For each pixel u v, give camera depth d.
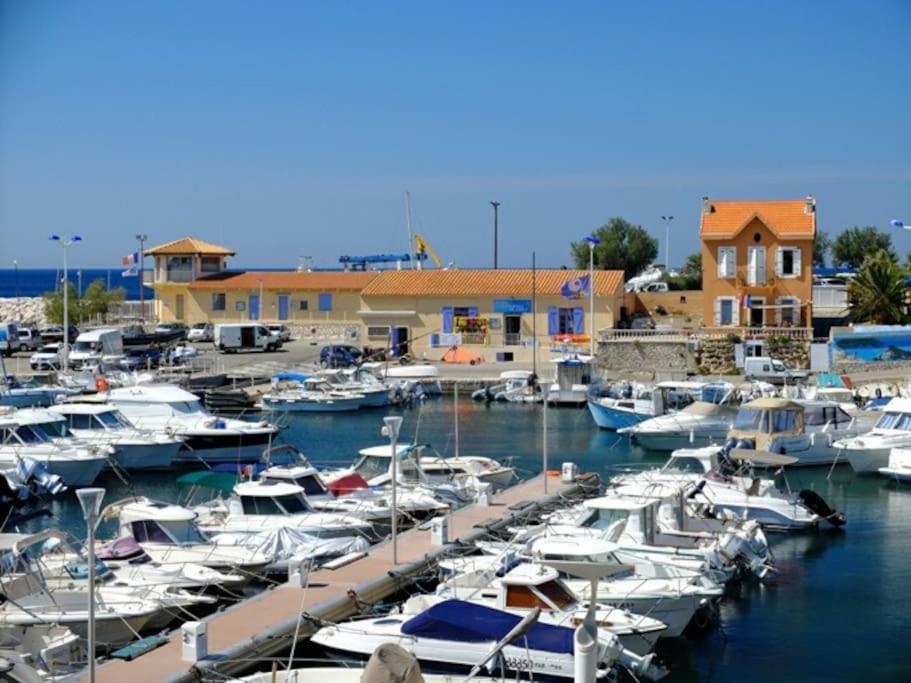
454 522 31.50
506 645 18.02
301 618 21.73
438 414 60.88
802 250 71.75
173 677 18.91
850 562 30.05
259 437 44.91
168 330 85.12
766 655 23.23
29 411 42.03
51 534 23.19
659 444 47.78
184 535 27.58
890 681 21.77
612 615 22.23
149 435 42.81
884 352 66.81
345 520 30.16
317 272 93.56
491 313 76.00
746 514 33.09
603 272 77.31
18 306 119.12
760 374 63.56
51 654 20.08
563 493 35.75
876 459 41.84
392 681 12.83
